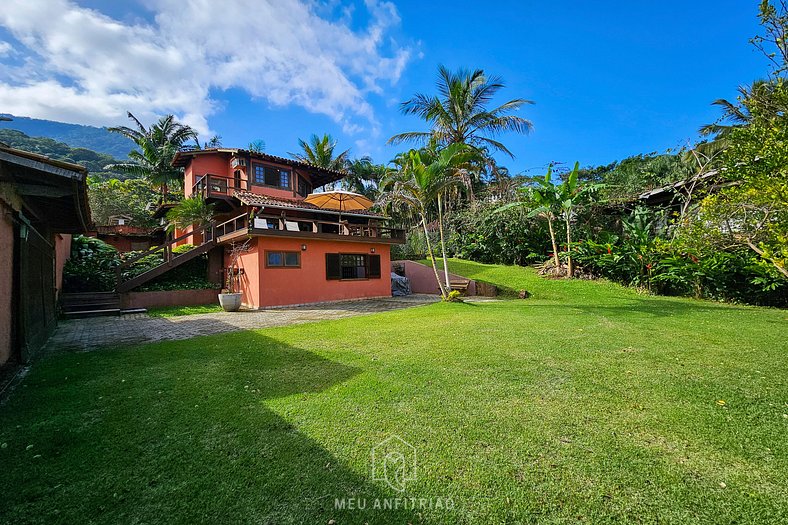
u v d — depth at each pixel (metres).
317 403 3.33
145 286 12.95
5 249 4.86
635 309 8.93
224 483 2.16
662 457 2.35
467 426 2.82
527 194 16.70
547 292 12.91
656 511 1.86
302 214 16.52
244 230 11.86
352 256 14.63
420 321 7.82
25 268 5.26
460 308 10.00
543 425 2.82
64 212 7.46
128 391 3.73
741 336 5.70
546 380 3.83
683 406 3.12
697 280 10.84
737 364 4.28
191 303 13.23
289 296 12.63
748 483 2.07
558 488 2.06
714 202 6.53
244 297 12.97
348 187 30.67
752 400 3.22
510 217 17.94
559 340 5.59
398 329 6.86
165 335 7.09
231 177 18.30
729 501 1.92
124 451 2.54
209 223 15.93
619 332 6.12
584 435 2.65
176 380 4.07
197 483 2.17
